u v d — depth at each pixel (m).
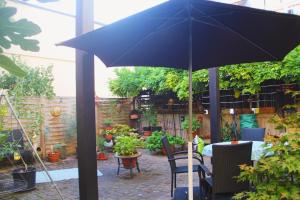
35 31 0.80
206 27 2.66
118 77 10.10
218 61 3.26
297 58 6.00
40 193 5.25
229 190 3.13
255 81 6.75
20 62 7.55
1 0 0.81
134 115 10.39
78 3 3.12
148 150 9.19
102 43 2.41
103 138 9.31
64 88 10.01
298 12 7.46
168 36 2.77
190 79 2.47
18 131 7.15
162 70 8.69
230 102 8.09
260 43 2.72
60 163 7.93
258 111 7.34
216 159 3.11
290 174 2.35
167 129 9.80
